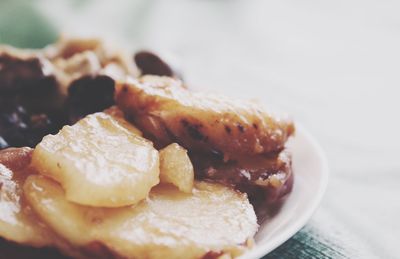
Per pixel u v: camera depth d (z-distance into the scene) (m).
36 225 0.23
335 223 0.29
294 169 0.29
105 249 0.23
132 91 0.27
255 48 0.55
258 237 0.25
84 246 0.23
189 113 0.26
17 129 0.29
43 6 0.51
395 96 0.44
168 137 0.26
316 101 0.43
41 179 0.23
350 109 0.42
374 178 0.33
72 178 0.23
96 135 0.24
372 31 0.60
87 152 0.23
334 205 0.30
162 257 0.23
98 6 0.59
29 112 0.31
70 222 0.23
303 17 0.64
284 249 0.27
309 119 0.40
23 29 0.47
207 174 0.26
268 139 0.27
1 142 0.28
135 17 0.58
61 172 0.23
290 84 0.46
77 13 0.56
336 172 0.33
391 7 0.67
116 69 0.32
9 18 0.47
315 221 0.29
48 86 0.31
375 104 0.42
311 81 0.47
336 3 0.69
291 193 0.28
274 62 0.51
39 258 0.23
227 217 0.25
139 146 0.24
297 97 0.43
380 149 0.36
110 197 0.22
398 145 0.37
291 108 0.41
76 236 0.23
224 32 0.59
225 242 0.23
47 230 0.23
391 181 0.33
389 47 0.56
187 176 0.25
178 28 0.59
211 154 0.26
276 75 0.48
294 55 0.53
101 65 0.34
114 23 0.57
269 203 0.27
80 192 0.22
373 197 0.31
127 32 0.56
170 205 0.24
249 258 0.23
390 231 0.29
